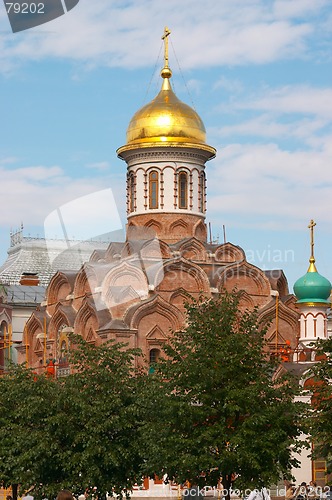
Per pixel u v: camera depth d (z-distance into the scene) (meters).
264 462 51.56
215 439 51.66
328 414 51.25
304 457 74.19
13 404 62.47
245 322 55.31
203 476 54.81
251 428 51.56
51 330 93.25
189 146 95.44
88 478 55.44
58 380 60.56
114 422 56.03
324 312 85.50
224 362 53.00
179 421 52.41
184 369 53.16
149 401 55.16
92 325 87.69
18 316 114.50
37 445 56.16
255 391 51.81
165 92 98.25
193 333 54.16
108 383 57.47
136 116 97.06
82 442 56.25
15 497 62.91
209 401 52.56
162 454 52.78
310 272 85.69
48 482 57.16
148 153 95.94
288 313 91.81
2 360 101.88
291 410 52.19
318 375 53.00
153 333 86.56
